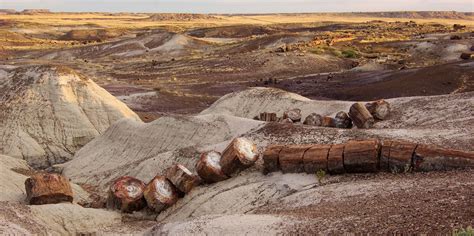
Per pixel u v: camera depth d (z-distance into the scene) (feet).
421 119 99.30
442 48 283.59
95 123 144.66
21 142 132.98
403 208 41.93
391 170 59.41
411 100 111.24
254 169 73.46
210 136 102.22
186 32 567.18
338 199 52.39
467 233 29.89
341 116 103.50
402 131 79.71
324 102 132.46
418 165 57.52
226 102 153.28
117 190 74.02
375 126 101.50
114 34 579.89
